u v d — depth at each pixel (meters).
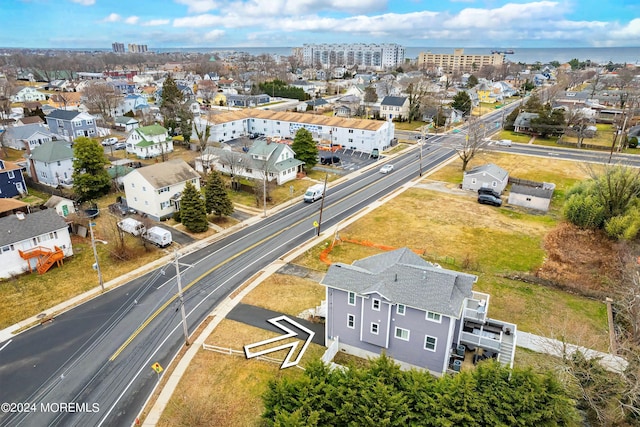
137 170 53.25
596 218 50.25
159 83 198.38
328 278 29.88
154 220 53.19
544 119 101.38
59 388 27.11
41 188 63.81
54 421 24.66
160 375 28.22
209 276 40.59
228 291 38.06
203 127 93.00
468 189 66.31
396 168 78.00
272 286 38.88
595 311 35.59
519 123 106.19
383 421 20.11
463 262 42.56
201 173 73.00
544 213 57.16
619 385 24.22
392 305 27.83
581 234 50.19
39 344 31.19
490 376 21.88
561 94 150.38
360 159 84.12
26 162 74.94
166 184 53.12
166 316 34.53
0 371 28.52
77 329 32.84
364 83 187.50
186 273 41.12
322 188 63.16
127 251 44.59
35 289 38.31
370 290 28.00
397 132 109.81
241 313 34.91
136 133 82.69
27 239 40.47
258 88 161.50
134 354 30.19
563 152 87.62
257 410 25.36
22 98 149.62
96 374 28.31
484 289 38.62
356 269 30.20
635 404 23.58
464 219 54.66
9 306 35.75
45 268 41.03
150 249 45.91
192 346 31.00
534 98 117.75
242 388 27.08
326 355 29.33
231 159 68.56
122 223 50.56
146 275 40.81
